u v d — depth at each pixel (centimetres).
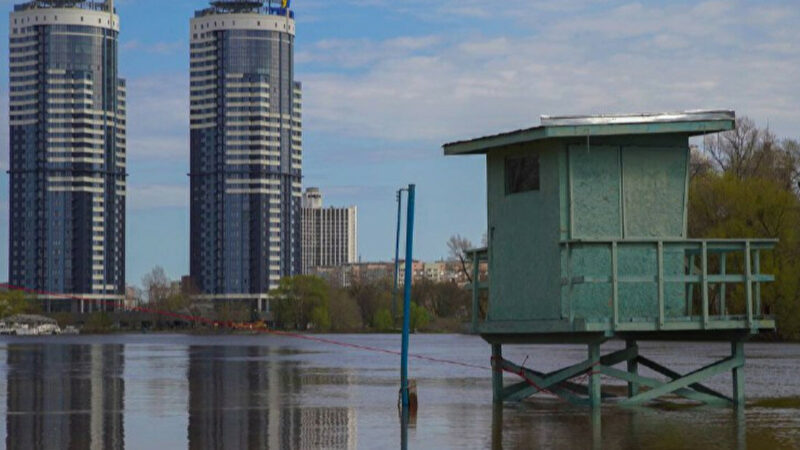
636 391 5088
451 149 4816
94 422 4559
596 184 4450
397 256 5031
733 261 12069
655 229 4503
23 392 6412
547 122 4359
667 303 4494
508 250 4709
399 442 3725
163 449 3650
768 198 14238
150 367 9925
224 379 7744
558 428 4006
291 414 4838
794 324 14362
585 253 4406
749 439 3644
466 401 5319
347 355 13450
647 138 4503
